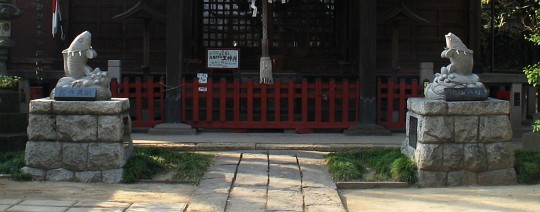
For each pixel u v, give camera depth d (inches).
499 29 788.6
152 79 490.0
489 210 269.6
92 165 316.2
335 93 475.8
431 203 284.0
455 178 320.2
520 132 490.6
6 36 414.6
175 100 463.2
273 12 596.1
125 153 327.9
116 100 325.4
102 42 581.3
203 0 597.3
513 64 792.3
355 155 375.6
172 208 266.7
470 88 320.8
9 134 381.1
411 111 343.9
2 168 330.6
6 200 276.7
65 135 316.2
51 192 294.0
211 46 599.5
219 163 360.8
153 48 579.5
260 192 297.0
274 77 515.5
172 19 463.2
